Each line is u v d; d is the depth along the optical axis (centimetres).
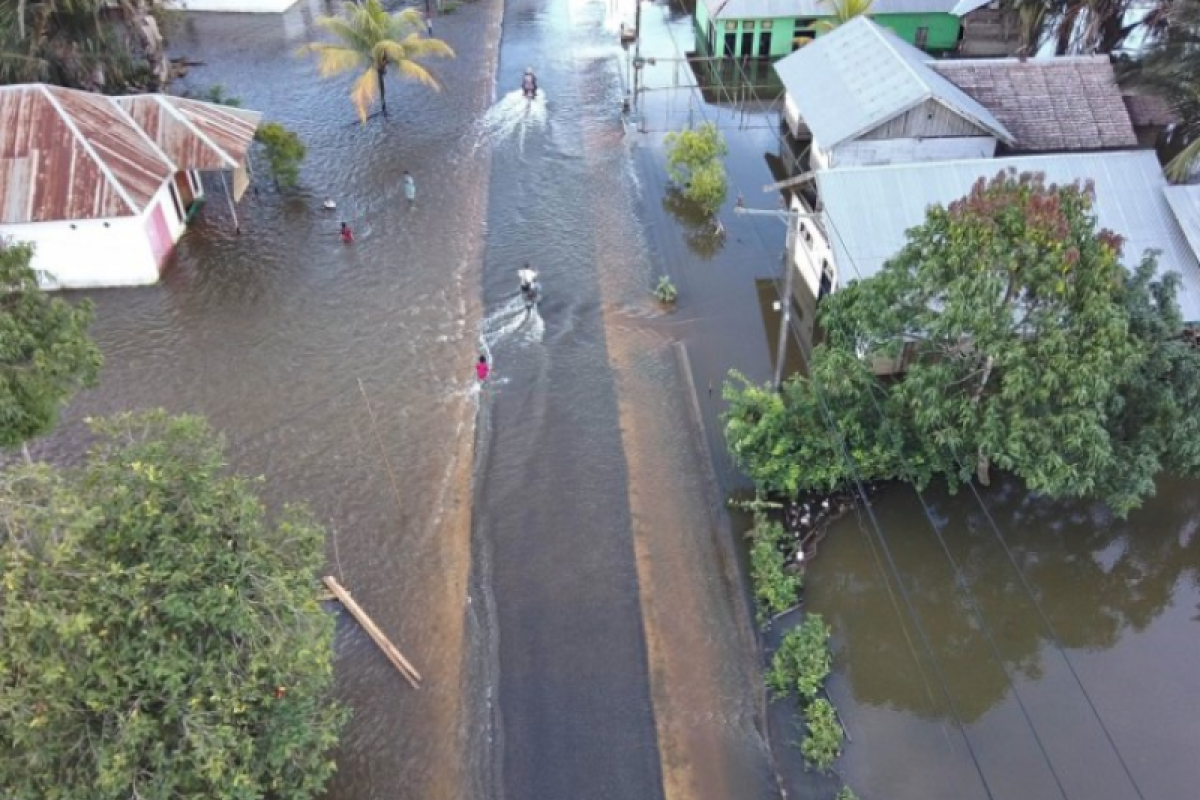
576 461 2570
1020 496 2480
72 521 1284
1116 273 1966
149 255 3197
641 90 4541
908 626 2184
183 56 5072
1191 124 3497
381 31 4312
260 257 3419
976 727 1973
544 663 2064
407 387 2825
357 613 2136
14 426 1884
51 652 1259
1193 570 2328
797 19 4797
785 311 2495
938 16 4700
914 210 2720
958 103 3269
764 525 2317
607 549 2322
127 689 1336
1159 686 2064
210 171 3750
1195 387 2066
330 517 2397
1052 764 1898
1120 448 2123
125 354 2934
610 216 3716
